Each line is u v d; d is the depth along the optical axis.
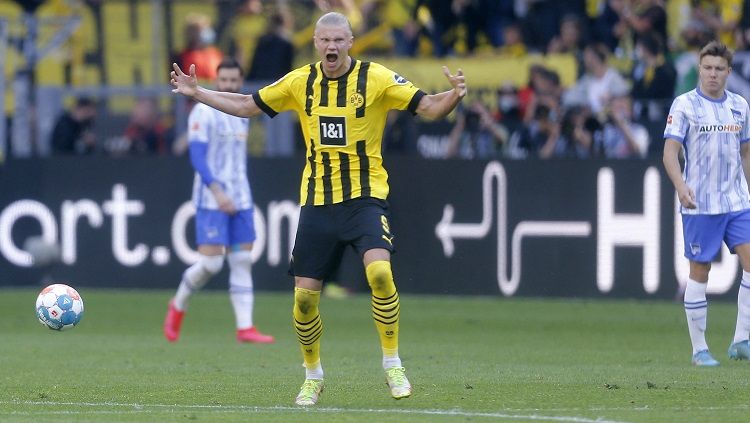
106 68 60.94
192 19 60.97
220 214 39.72
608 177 50.88
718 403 25.09
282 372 31.80
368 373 31.38
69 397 26.97
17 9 64.69
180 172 54.97
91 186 55.72
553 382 29.00
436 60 55.94
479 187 52.28
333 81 24.88
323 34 24.61
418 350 37.62
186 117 56.78
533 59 55.06
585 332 42.69
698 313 32.88
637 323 44.97
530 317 46.94
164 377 30.70
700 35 55.28
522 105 54.50
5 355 36.22
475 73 55.31
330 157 24.95
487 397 26.34
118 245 55.59
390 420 22.89
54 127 57.09
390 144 54.12
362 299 54.16
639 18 55.12
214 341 40.78
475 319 46.53
